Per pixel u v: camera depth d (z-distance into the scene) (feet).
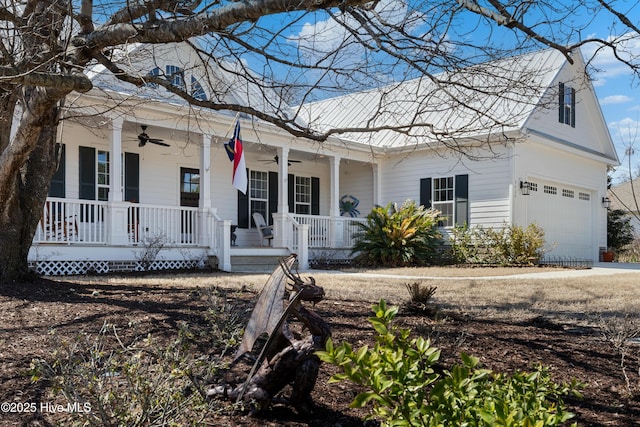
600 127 70.08
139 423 8.57
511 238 53.67
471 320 20.26
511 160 54.49
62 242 36.58
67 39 17.43
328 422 10.97
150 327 16.44
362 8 17.80
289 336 10.73
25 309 18.60
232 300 21.20
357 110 64.69
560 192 64.13
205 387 11.00
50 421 10.46
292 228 51.98
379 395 6.45
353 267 51.44
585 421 11.74
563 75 59.77
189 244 43.86
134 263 40.63
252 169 60.29
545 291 30.48
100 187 46.88
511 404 7.37
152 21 16.19
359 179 67.82
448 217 59.36
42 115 18.84
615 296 28.66
